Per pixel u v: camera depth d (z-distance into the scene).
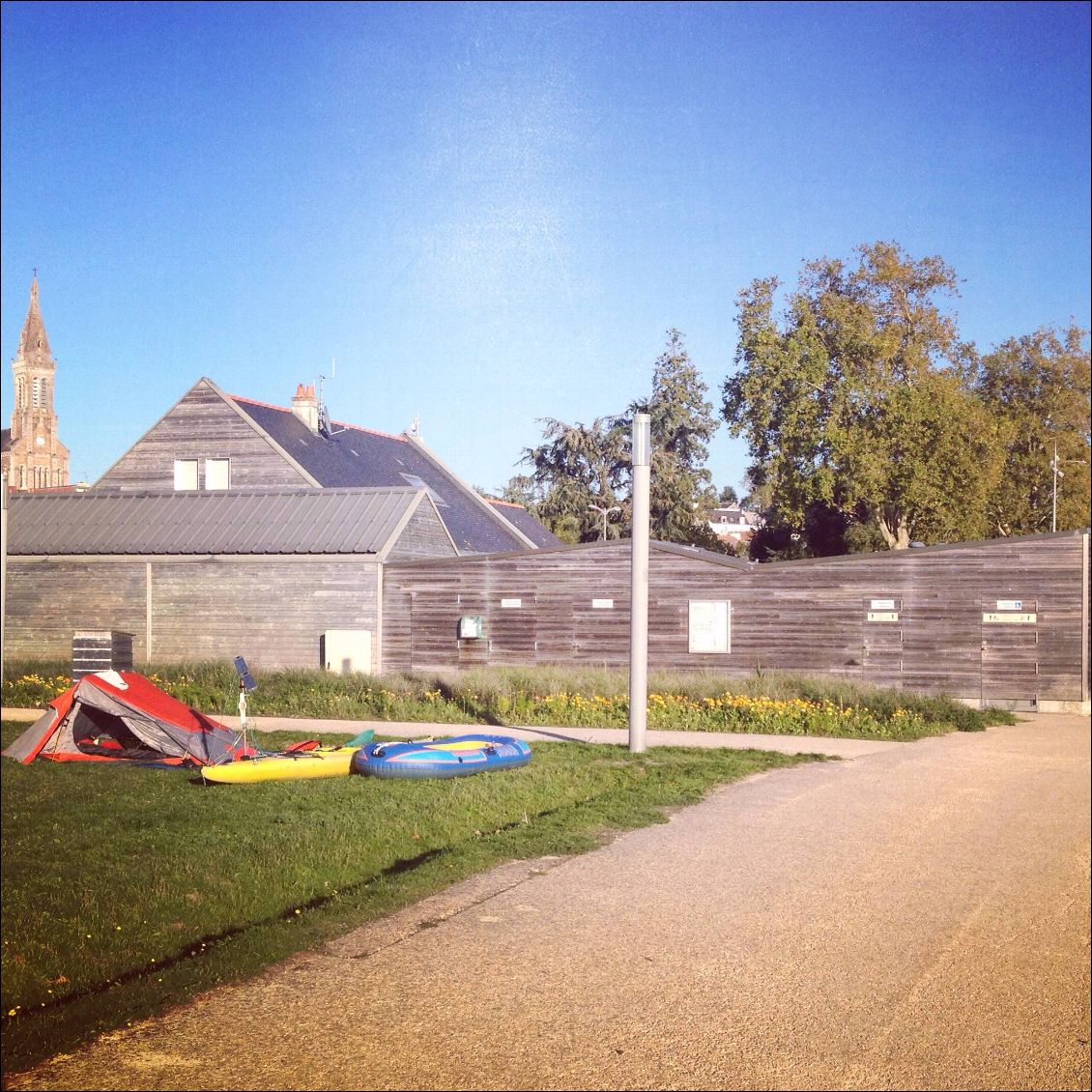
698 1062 6.09
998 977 7.51
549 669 28.47
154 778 15.58
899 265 52.38
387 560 31.94
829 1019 6.76
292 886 10.19
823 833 11.70
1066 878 9.95
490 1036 6.30
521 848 10.78
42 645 33.88
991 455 49.38
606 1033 6.41
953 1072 6.09
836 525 53.50
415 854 11.36
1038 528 65.69
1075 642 27.03
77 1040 6.18
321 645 32.00
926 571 28.02
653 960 7.66
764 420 47.78
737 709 21.58
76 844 11.48
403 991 6.96
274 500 34.47
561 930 8.26
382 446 47.50
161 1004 6.69
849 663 28.42
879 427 46.66
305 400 44.22
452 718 22.06
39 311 157.62
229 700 23.81
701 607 29.56
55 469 157.00
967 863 10.48
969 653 27.64
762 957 7.79
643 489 17.52
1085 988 7.32
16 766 16.56
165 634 33.03
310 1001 6.76
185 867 10.55
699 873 9.98
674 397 67.31
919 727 21.08
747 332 49.03
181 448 39.91
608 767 15.79
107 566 33.50
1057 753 17.89
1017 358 66.38
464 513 45.53
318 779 15.43
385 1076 5.77
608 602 30.20
